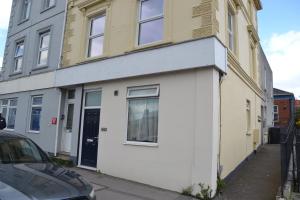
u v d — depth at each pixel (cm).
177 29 806
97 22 1095
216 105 730
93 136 985
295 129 966
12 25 1600
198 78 739
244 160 1086
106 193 685
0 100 1552
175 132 757
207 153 694
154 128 823
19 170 415
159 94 812
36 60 1338
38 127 1248
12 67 1513
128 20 937
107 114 944
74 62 1114
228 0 951
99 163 934
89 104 1035
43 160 518
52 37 1260
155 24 888
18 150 508
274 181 823
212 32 737
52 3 1341
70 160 1027
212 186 678
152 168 788
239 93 1061
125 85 905
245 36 1245
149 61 833
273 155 1275
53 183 381
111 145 909
